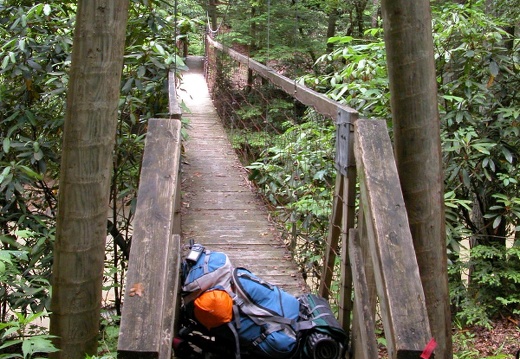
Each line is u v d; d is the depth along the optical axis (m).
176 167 1.87
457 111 3.73
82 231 2.06
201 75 10.97
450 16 3.88
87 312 2.10
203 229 3.55
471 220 4.54
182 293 2.18
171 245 1.78
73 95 2.03
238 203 4.07
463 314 3.94
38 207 4.04
